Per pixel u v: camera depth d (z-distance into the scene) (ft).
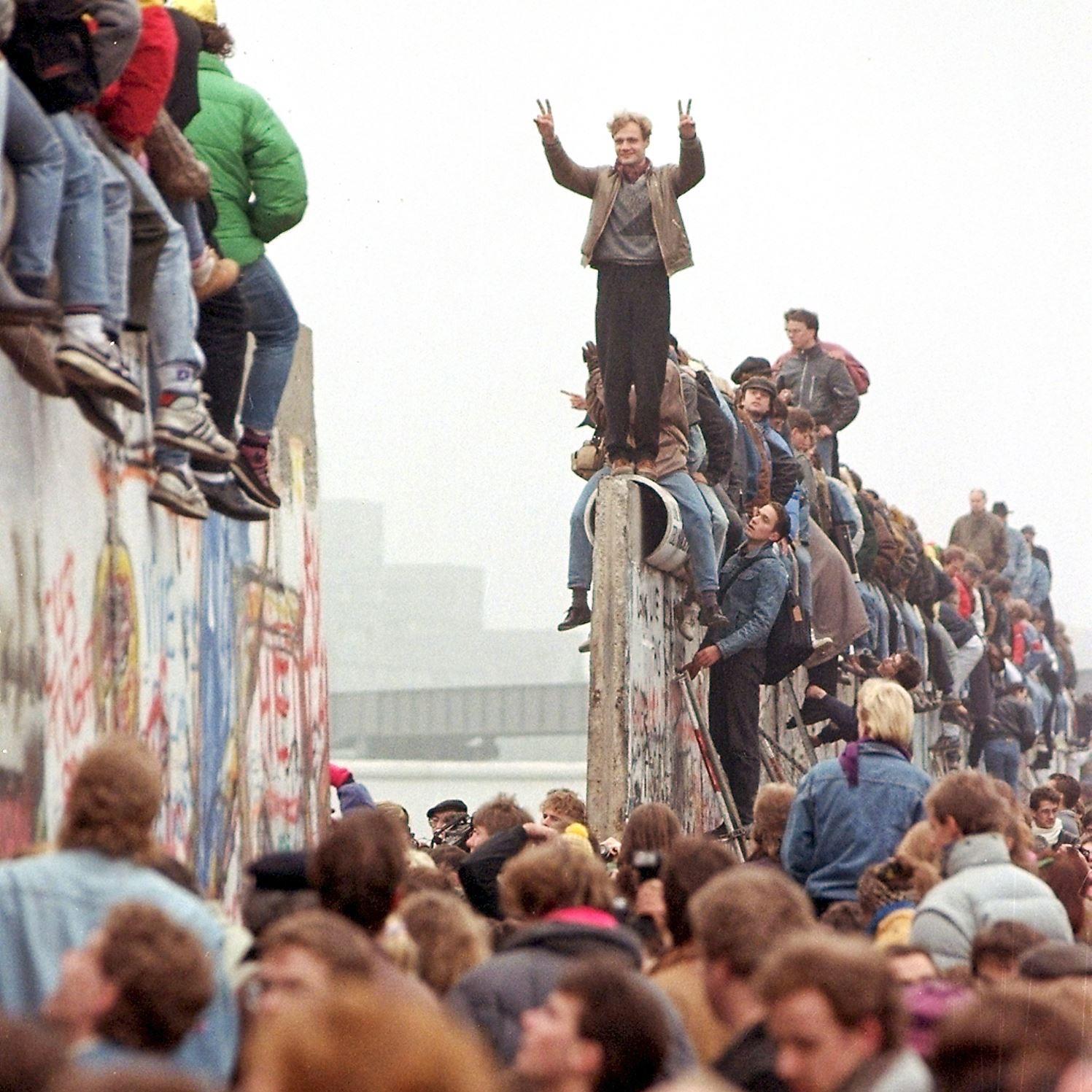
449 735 360.28
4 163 39.40
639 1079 27.12
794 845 55.98
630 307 89.04
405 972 34.86
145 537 53.57
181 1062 29.99
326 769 76.13
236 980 32.60
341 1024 16.47
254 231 55.01
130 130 44.57
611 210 87.97
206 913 31.99
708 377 97.19
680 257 88.02
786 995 26.48
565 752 374.63
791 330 127.03
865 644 129.49
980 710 170.60
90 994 26.05
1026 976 34.58
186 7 53.93
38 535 44.98
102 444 49.85
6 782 43.16
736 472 102.83
